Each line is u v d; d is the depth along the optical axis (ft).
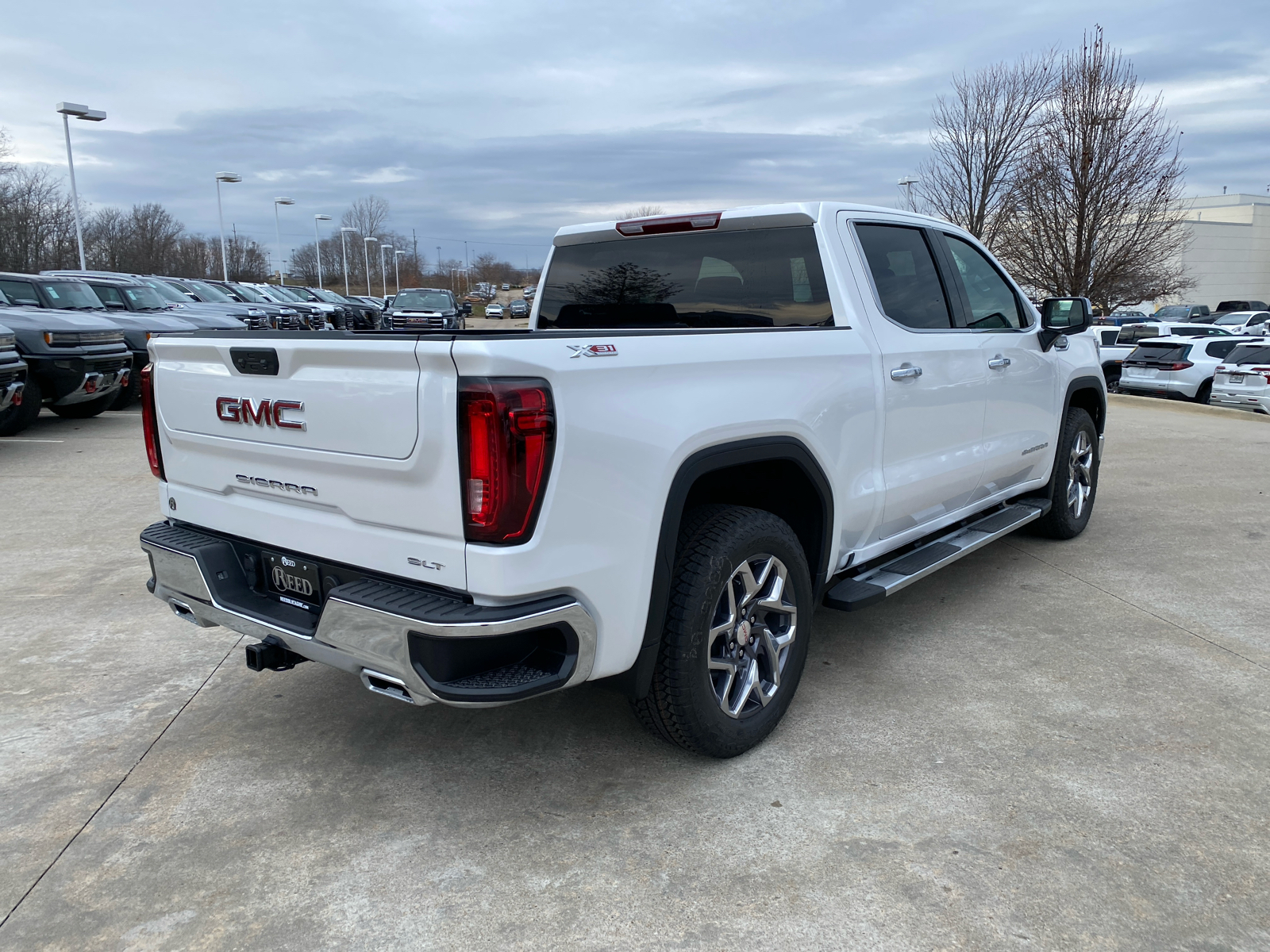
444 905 7.38
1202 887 7.46
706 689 8.91
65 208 142.92
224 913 7.30
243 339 8.59
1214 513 20.98
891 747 9.87
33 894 7.53
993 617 13.97
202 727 10.48
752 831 8.35
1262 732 10.11
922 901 7.32
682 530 9.06
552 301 14.10
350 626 7.68
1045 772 9.29
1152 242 83.61
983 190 91.09
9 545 18.08
